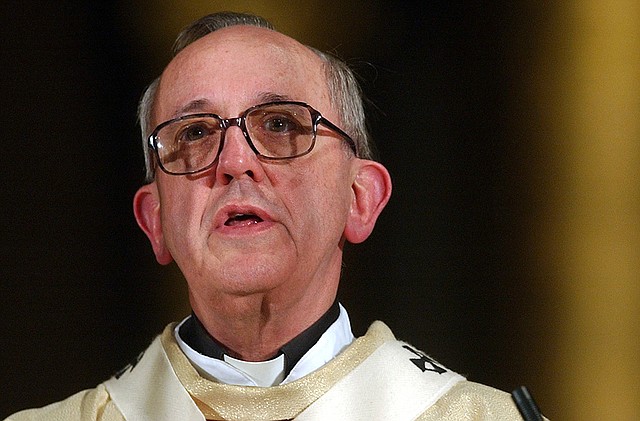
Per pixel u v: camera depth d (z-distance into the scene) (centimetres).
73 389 1231
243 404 608
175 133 607
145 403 636
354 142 635
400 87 1212
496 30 1202
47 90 1242
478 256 1205
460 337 1206
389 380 627
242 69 609
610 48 1178
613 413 1167
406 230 1217
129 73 1241
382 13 1204
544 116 1196
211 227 589
